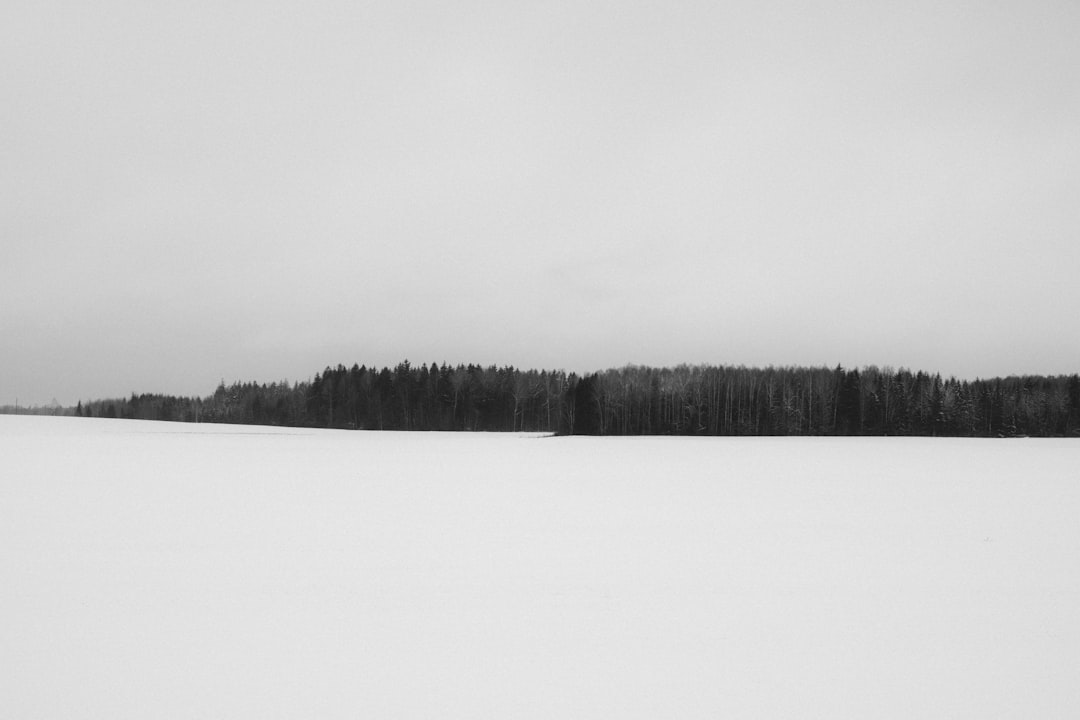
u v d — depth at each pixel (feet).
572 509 44.42
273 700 16.24
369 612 22.44
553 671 18.01
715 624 21.62
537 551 31.50
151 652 18.93
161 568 27.66
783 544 33.45
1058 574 27.89
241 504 45.21
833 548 32.58
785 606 23.48
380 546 32.24
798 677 17.81
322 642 19.77
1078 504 47.85
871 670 18.30
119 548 31.17
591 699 16.47
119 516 39.68
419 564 28.78
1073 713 16.19
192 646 19.39
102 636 20.06
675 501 48.60
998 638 20.66
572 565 28.89
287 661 18.44
